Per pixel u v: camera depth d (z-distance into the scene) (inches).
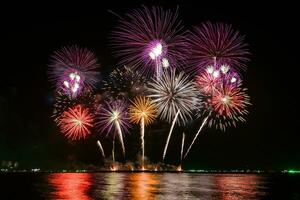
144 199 1509.6
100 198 1544.0
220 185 2118.6
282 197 1630.2
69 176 2819.9
